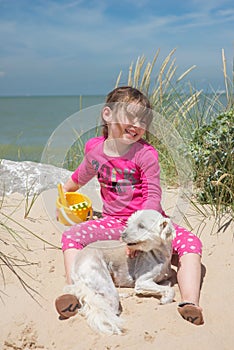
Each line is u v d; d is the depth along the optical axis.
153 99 5.24
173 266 3.04
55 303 2.45
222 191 3.60
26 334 2.43
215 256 3.10
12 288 2.80
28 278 2.91
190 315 2.39
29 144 11.95
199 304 2.63
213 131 4.01
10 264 3.03
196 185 4.07
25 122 23.20
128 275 2.80
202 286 2.81
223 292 2.73
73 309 2.47
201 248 2.94
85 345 2.26
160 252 2.73
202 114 4.71
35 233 3.42
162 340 2.25
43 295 2.74
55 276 2.95
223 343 2.30
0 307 2.63
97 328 2.35
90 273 2.60
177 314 2.45
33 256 3.14
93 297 2.46
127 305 2.60
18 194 4.18
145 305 2.58
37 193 4.18
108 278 2.62
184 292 2.65
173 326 2.36
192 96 4.89
